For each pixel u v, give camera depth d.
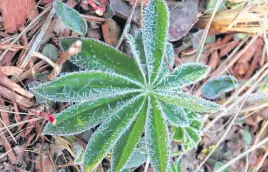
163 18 0.11
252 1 0.14
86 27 0.12
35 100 0.12
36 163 0.12
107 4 0.13
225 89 0.14
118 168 0.11
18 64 0.12
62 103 0.12
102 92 0.11
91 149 0.11
